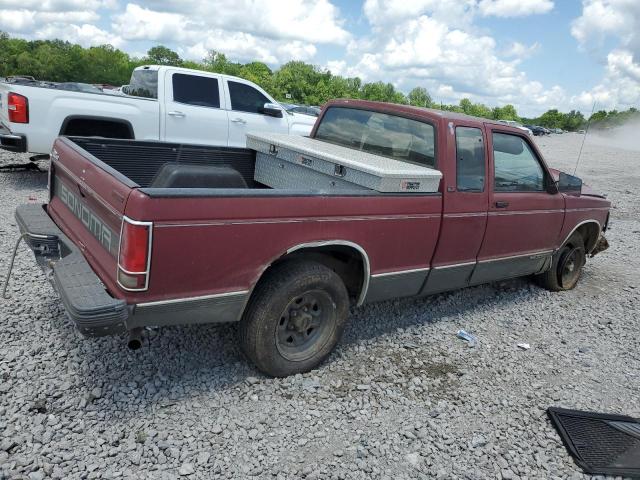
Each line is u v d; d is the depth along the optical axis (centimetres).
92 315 266
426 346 445
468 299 568
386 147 462
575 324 536
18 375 329
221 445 296
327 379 374
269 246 322
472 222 444
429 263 430
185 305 301
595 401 392
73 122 798
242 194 304
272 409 332
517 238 505
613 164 2386
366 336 448
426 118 431
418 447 316
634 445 335
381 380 382
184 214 283
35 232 363
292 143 468
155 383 341
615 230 1022
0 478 252
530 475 307
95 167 327
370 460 299
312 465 289
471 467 306
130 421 305
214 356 381
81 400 314
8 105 752
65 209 398
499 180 472
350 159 407
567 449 332
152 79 871
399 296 430
